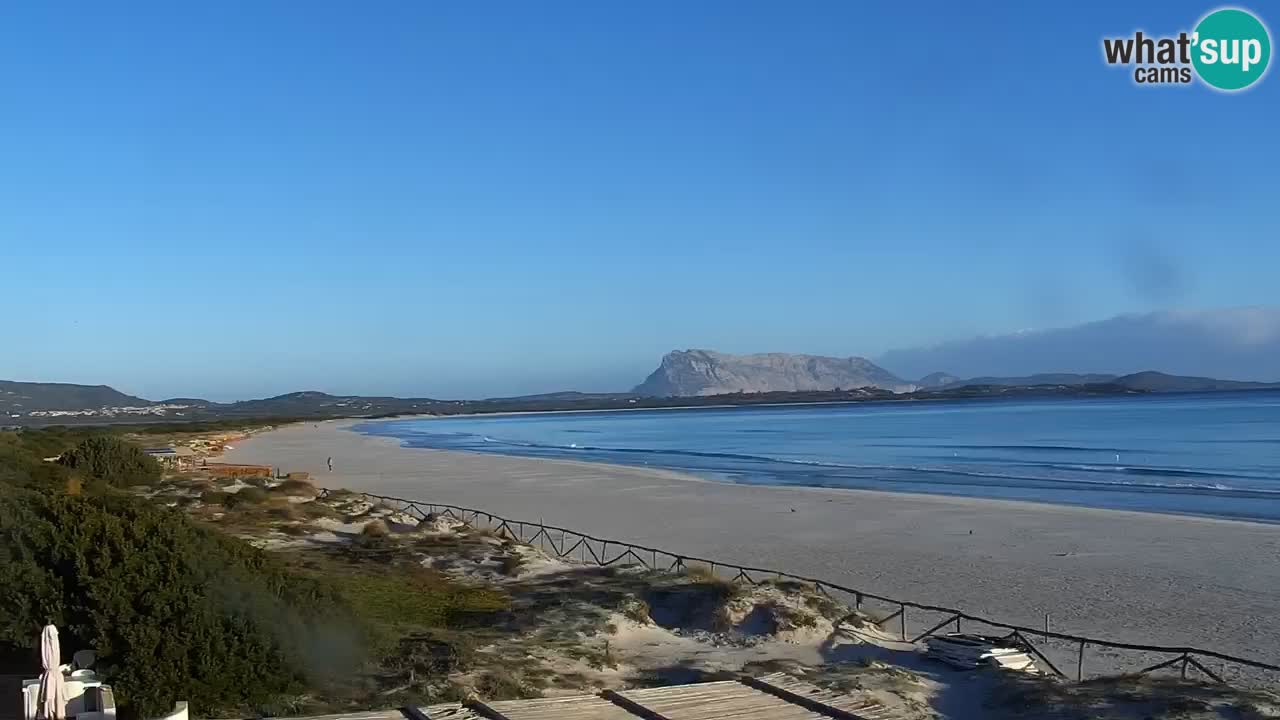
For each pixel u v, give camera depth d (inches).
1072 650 786.8
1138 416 6259.8
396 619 778.2
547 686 564.4
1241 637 831.7
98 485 912.3
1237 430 4392.2
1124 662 745.6
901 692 566.3
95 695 416.8
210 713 465.7
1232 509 1739.7
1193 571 1134.4
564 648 682.2
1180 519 1574.8
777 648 732.7
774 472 2723.9
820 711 447.2
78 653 461.1
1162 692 566.3
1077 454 3201.3
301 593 573.9
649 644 740.7
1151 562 1196.5
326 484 2412.6
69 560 485.1
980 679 638.5
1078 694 573.6
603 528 1574.8
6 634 473.7
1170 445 3531.0
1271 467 2613.2
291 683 499.2
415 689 514.6
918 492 2110.0
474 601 882.8
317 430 7096.5
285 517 1402.6
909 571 1157.7
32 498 526.6
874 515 1684.3
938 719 533.3
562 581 981.8
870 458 3240.7
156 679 459.8
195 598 481.1
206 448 3843.5
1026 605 965.8
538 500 2014.0
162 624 471.8
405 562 1087.6
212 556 523.8
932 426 5669.3
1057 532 1457.9
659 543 1400.1
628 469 2886.3
